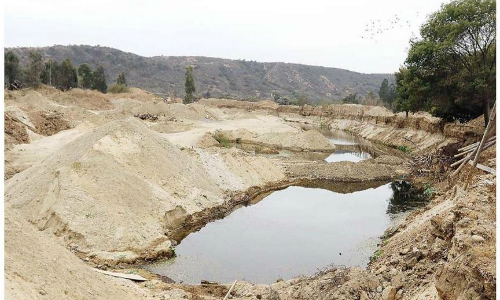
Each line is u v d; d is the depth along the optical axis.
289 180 28.02
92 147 19.25
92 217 15.57
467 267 6.62
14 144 29.11
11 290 6.91
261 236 17.78
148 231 16.19
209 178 23.56
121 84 97.75
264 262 15.12
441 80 31.25
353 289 9.52
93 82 90.50
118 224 15.68
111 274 12.94
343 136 55.78
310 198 24.16
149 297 11.16
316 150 41.50
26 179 19.41
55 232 15.17
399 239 14.38
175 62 170.50
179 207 18.52
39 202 16.77
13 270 7.63
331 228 18.81
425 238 11.38
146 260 14.90
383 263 12.03
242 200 23.06
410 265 10.30
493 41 29.08
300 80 175.38
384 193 25.14
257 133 49.00
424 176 27.94
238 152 28.78
